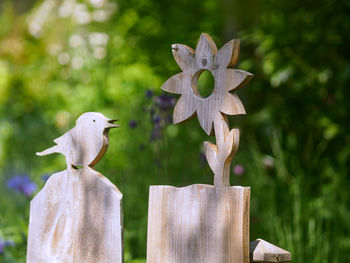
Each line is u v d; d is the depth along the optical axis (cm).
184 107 224
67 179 233
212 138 556
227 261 202
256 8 620
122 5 823
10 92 986
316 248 399
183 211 213
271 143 545
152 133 421
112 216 218
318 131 541
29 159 782
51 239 236
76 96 718
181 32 801
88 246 223
